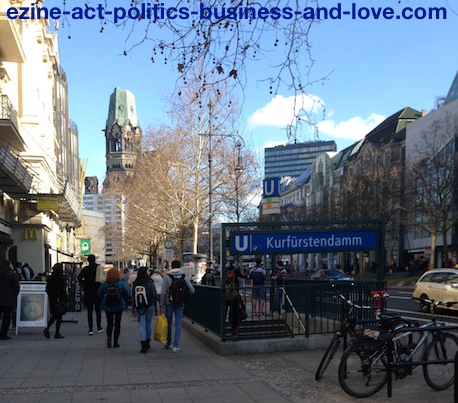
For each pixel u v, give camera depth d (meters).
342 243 9.20
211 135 31.89
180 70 5.62
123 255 70.25
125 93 130.75
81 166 61.38
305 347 8.84
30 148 26.25
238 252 8.91
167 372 7.23
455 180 37.88
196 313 11.75
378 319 6.47
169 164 33.69
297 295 9.14
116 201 45.72
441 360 6.12
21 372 7.20
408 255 60.00
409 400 5.81
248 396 5.96
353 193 44.34
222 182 34.19
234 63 5.56
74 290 17.80
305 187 103.94
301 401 5.76
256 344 8.66
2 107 19.44
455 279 16.83
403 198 41.44
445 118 46.69
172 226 38.62
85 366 7.64
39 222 25.98
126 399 5.81
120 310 9.45
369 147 66.31
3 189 21.53
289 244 9.05
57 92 37.12
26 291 11.33
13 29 18.61
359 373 5.96
